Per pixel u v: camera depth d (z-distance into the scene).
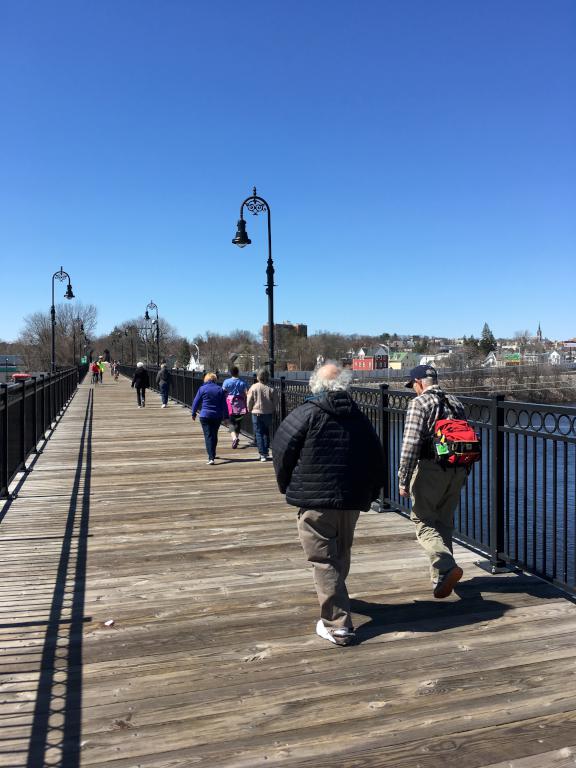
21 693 3.26
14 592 4.71
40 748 2.79
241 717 3.02
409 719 2.98
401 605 4.35
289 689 3.26
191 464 10.55
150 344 98.75
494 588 4.65
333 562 3.83
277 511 7.30
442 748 2.77
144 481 9.11
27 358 112.69
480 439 5.29
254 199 15.17
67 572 5.17
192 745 2.80
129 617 4.23
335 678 3.37
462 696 3.17
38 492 8.40
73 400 26.45
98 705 3.14
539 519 11.04
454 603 4.38
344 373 3.89
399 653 3.64
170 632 3.98
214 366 128.50
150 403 24.70
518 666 3.48
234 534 6.32
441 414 4.36
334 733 2.88
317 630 3.91
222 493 8.30
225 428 15.85
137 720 3.00
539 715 3.01
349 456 3.71
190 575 5.08
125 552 5.72
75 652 3.71
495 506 4.98
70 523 6.78
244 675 3.42
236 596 4.60
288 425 3.77
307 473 3.72
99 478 9.34
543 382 64.12
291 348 140.00
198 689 3.28
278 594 4.63
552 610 4.24
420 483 4.39
